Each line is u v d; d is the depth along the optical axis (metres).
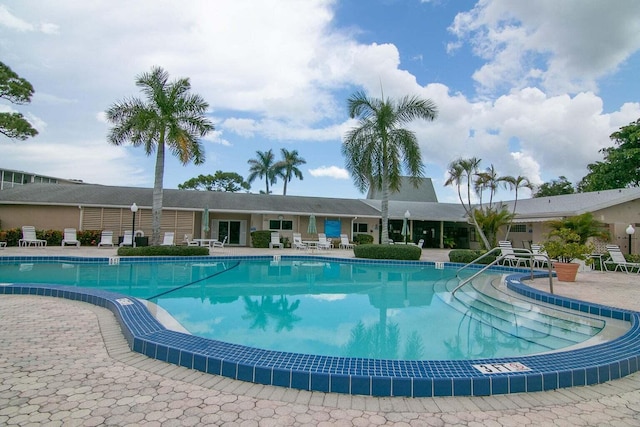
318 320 6.85
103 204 20.75
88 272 12.28
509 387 3.36
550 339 5.83
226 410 2.91
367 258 16.95
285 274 13.31
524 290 8.75
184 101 16.45
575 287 9.88
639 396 3.38
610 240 15.88
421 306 8.16
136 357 4.02
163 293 9.24
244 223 25.08
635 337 4.80
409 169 17.61
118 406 2.91
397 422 2.80
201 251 16.53
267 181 44.84
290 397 3.19
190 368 3.75
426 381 3.26
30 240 18.45
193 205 22.55
